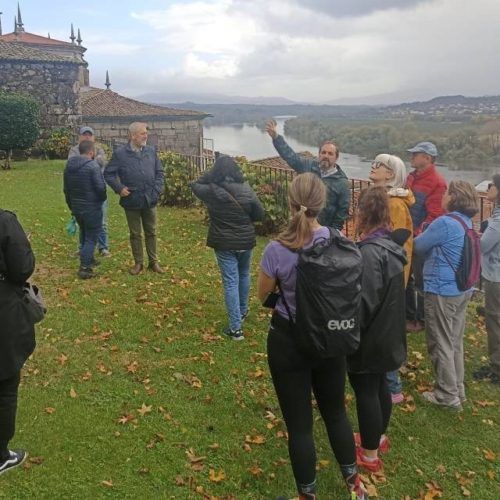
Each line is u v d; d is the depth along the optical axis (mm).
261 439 4090
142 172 7215
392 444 4168
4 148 21750
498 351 4961
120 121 38125
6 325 3342
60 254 8586
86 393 4621
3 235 3277
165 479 3656
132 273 7598
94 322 6008
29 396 4531
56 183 16891
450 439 4246
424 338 5941
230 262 5551
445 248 4355
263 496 3564
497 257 4777
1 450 3594
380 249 3508
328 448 4070
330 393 3299
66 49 47906
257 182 10555
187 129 40500
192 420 4316
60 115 25641
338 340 2975
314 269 2945
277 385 3236
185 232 10461
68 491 3502
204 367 5148
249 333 5883
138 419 4285
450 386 4574
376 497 3613
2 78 24500
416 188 5594
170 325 5996
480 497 3678
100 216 7262
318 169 5625
